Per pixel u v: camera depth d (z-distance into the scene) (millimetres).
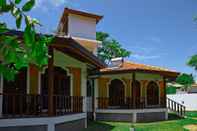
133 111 23875
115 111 24203
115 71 24203
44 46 2176
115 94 26359
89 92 25312
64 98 15047
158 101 29234
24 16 2029
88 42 25812
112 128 18844
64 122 13789
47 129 12203
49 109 12422
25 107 13688
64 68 16734
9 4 1990
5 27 2191
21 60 2158
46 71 15453
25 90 14578
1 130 11109
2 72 2189
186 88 64188
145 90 28453
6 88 13891
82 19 26562
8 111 13508
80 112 16719
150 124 22156
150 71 24484
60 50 13680
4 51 2131
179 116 28703
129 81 27219
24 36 2051
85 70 17984
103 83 25875
